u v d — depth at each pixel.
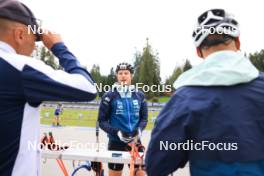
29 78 1.40
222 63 1.45
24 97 1.41
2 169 1.40
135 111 4.25
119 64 4.33
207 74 1.43
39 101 1.46
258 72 1.51
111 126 4.09
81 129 13.55
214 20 1.50
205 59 1.50
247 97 1.41
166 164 1.46
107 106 4.21
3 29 1.45
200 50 1.58
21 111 1.42
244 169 1.37
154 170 1.49
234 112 1.39
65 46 1.63
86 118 17.86
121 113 4.19
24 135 1.43
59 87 1.42
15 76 1.39
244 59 1.48
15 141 1.41
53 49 1.62
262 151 1.39
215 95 1.41
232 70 1.40
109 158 3.12
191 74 1.52
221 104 1.40
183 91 1.48
